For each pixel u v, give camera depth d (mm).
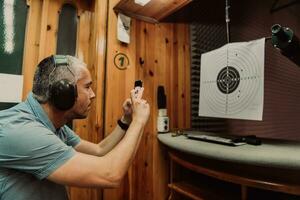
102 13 1514
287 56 1008
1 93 1268
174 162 1624
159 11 1590
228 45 1357
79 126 1489
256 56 1194
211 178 1577
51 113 786
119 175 718
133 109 914
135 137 820
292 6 2301
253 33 2170
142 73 1657
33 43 1376
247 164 933
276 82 2062
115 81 1525
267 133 2023
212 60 1456
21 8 1357
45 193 761
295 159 831
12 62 1313
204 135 1448
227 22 1559
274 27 928
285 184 877
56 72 745
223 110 1354
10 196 690
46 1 1414
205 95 1486
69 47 1499
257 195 1254
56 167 660
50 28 1426
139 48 1653
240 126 1995
